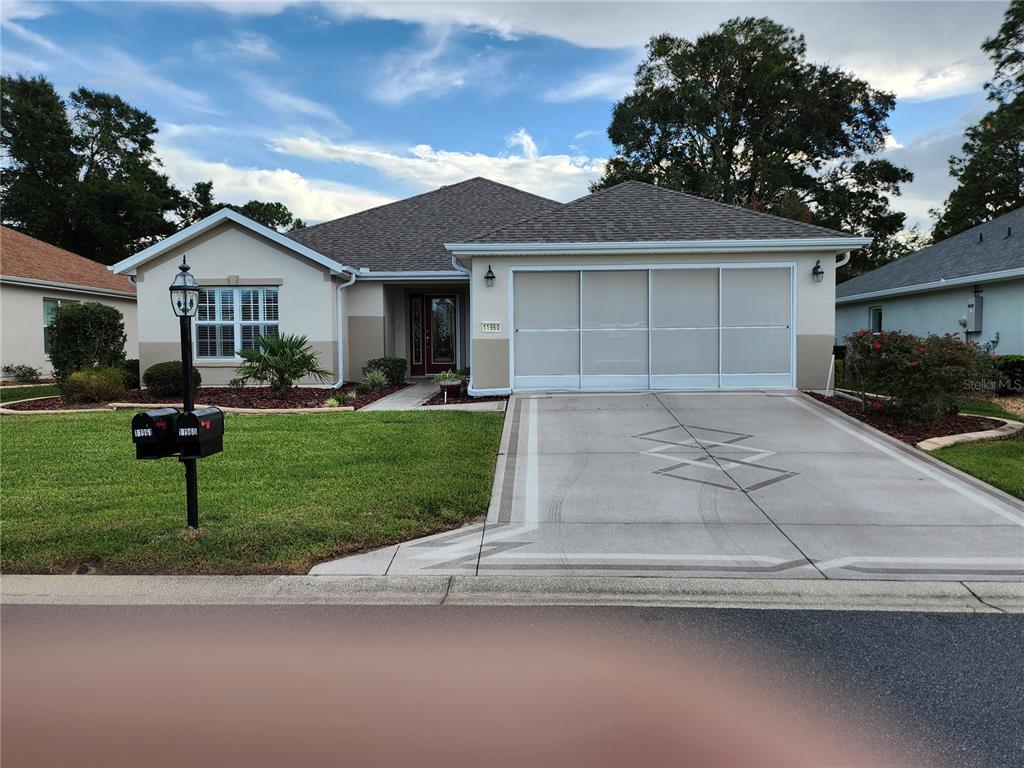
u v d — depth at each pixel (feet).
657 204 43.57
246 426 29.86
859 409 33.55
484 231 57.52
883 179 123.13
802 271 39.22
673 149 126.82
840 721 9.05
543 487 21.52
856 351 32.71
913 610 12.80
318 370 43.29
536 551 15.90
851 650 11.14
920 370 29.43
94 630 11.84
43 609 12.69
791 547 16.17
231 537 15.87
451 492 19.84
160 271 46.52
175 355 46.68
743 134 125.59
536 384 40.19
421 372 59.31
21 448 25.52
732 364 39.88
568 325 40.09
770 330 39.73
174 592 13.50
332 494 19.52
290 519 17.21
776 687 9.96
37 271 61.72
